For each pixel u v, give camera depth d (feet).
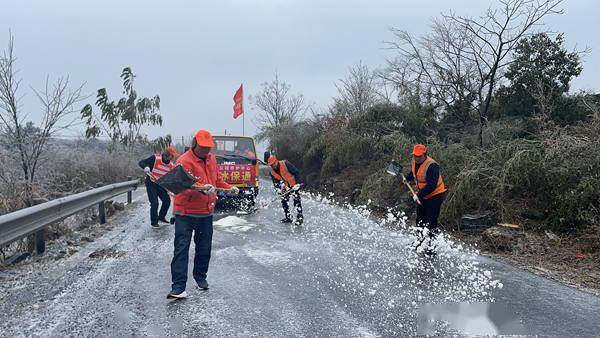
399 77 46.44
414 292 14.47
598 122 25.50
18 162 28.58
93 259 18.58
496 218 24.94
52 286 14.75
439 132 41.75
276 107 110.83
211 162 15.03
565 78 34.99
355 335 10.99
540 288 15.17
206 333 11.00
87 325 11.48
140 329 11.23
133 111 69.62
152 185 26.73
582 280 16.33
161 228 26.37
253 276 16.06
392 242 22.07
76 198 22.71
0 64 28.04
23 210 16.96
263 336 10.86
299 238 23.12
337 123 53.98
